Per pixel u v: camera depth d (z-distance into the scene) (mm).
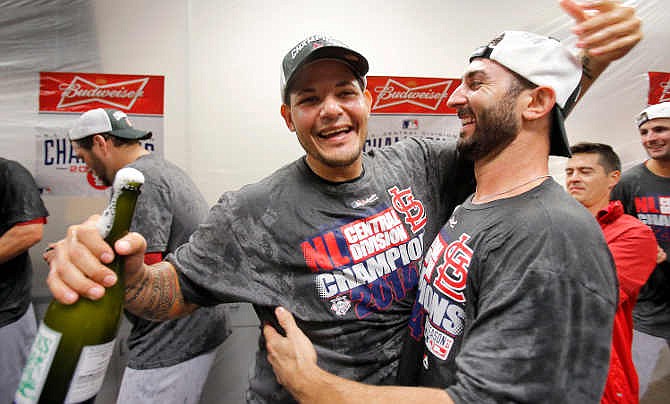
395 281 761
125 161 1375
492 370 469
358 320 733
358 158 763
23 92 1540
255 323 1757
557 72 561
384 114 1713
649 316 1771
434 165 866
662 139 1677
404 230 785
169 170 1320
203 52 1624
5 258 1384
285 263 739
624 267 1123
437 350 609
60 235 1614
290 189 769
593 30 608
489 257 532
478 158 624
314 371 597
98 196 1632
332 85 712
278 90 1678
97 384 483
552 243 484
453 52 1756
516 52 558
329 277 730
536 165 583
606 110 1829
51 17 1527
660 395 1849
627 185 1854
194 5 1604
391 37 1719
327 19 1679
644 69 1796
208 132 1654
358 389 541
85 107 1584
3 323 1422
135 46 1586
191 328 1309
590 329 461
